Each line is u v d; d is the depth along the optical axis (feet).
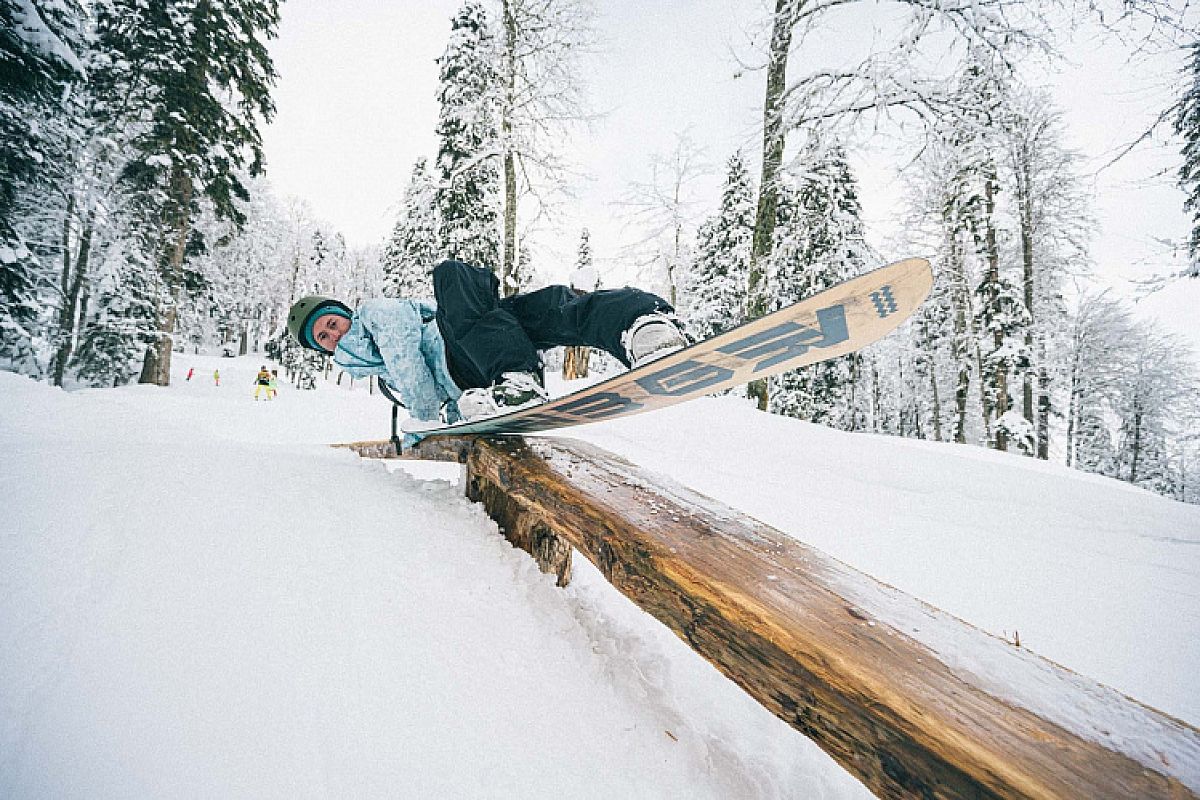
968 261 51.21
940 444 23.44
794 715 3.31
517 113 37.19
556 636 5.12
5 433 11.23
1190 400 80.43
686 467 15.99
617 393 5.94
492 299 7.97
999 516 12.87
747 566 4.34
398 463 13.80
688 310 66.74
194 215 51.42
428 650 4.39
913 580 9.86
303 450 9.63
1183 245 25.99
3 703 3.25
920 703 2.90
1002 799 2.44
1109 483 18.76
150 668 3.67
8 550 4.80
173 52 44.04
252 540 5.46
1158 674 7.20
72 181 44.11
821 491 14.30
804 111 25.85
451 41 48.88
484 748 3.57
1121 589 9.63
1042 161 44.93
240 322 148.87
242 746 3.19
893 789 2.82
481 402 7.44
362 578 5.17
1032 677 3.19
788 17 25.90
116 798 2.76
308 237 165.07
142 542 5.17
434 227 53.01
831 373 67.41
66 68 30.78
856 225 47.44
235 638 4.06
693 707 4.72
